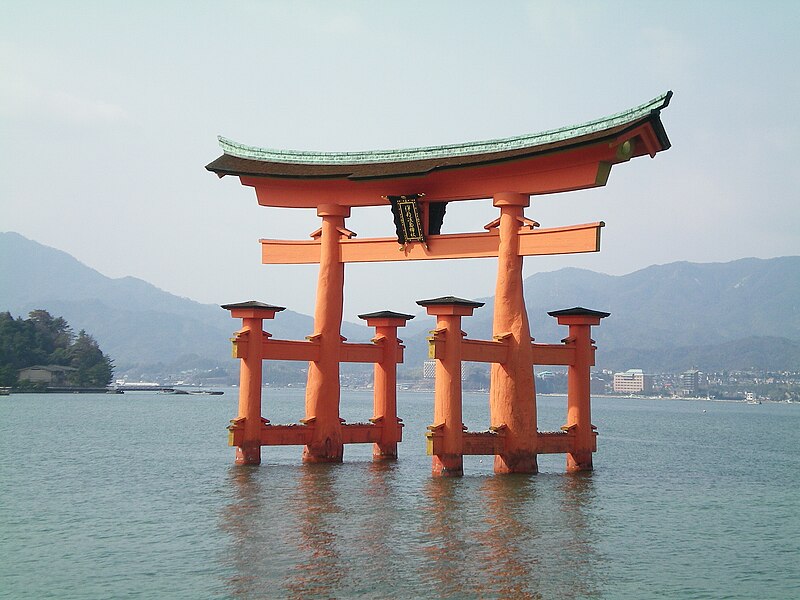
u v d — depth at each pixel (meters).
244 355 43.12
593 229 37.91
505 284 40.50
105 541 27.50
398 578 23.25
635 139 38.31
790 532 31.34
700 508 36.12
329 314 44.56
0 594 21.94
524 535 28.66
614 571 24.83
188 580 23.03
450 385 39.72
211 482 39.47
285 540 27.39
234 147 47.38
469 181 41.47
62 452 57.19
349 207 45.03
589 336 44.00
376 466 44.44
